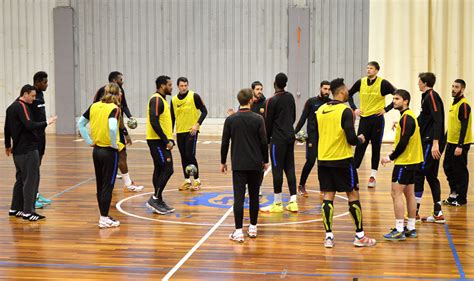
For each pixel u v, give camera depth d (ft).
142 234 24.30
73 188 33.68
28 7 59.52
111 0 59.11
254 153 22.82
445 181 35.83
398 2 52.80
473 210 28.53
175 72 59.57
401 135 22.56
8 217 27.12
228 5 58.70
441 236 24.08
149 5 59.11
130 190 33.06
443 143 26.13
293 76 58.39
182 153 32.81
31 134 26.00
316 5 57.72
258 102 30.48
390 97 53.42
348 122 21.54
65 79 59.62
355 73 57.88
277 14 58.34
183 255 21.49
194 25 59.11
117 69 59.72
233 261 20.80
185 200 30.66
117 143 24.53
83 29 59.47
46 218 26.96
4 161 43.52
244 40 58.90
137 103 59.98
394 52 53.31
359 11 57.36
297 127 30.89
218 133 59.62
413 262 20.72
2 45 60.08
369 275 19.38
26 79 60.23
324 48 57.98
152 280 18.90
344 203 29.99
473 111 52.95
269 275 19.34
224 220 26.61
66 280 18.92
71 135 59.41
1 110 60.70
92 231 24.77
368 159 44.52
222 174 38.32
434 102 25.31
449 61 53.01
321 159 22.15
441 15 52.60
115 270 19.86
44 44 59.77
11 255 21.52
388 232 24.59
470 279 19.03
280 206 28.07
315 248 22.34
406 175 23.16
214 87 59.47
